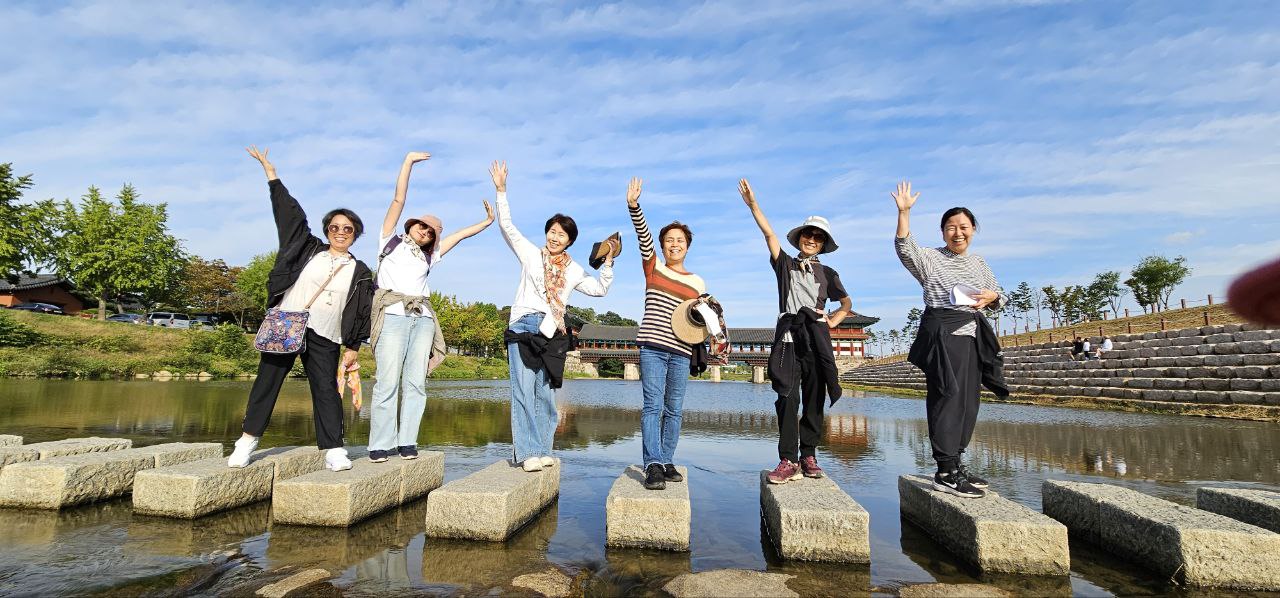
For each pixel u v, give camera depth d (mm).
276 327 3434
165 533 2871
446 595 2188
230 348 27922
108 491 3541
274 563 2498
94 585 2176
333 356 3658
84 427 6625
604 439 7395
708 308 3535
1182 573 2426
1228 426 10250
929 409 3334
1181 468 5426
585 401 17250
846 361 62844
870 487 4457
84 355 22750
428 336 4094
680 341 3510
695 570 2549
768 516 3260
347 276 3750
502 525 2908
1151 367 18422
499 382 31578
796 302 3689
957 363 3277
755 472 5168
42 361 19609
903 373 35969
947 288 3404
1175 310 31797
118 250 39625
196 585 2213
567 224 3992
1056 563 2545
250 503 3545
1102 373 20188
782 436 3568
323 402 3555
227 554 2588
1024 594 2324
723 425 9953
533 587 2285
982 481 3270
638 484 3297
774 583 2354
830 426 9633
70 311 47250
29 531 2850
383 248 4117
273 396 3594
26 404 9195
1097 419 11789
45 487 3301
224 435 6188
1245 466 5578
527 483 3275
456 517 2941
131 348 26531
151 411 8609
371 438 3865
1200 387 15828
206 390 14508
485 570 2479
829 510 2746
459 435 7109
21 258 30062
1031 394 22672
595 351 67500
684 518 2850
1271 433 8945
